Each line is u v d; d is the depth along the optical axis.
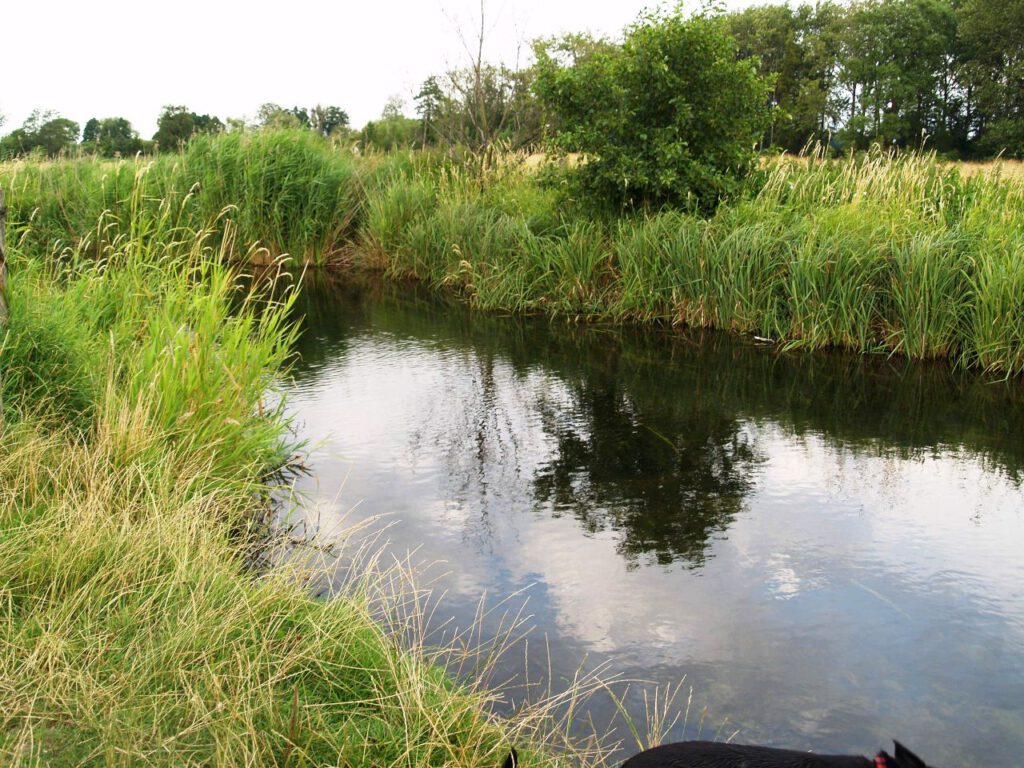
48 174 15.74
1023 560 5.01
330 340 10.95
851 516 5.61
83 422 5.21
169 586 3.50
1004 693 3.75
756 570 4.86
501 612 4.38
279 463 6.40
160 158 16.69
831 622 4.33
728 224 11.14
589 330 11.30
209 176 16.00
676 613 4.39
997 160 12.60
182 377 5.53
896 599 4.56
